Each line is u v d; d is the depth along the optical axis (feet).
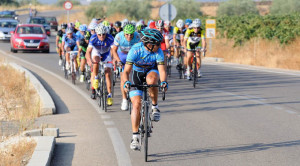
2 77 86.94
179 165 37.86
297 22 151.94
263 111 61.05
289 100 69.31
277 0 268.00
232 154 40.96
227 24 175.01
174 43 95.30
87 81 79.15
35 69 112.16
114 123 54.03
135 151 42.29
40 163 35.73
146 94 39.75
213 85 86.63
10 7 547.49
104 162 38.88
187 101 69.26
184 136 47.80
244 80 93.50
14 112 60.70
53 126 49.26
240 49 147.33
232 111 61.11
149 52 40.57
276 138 46.75
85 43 77.82
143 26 80.33
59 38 104.73
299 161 38.75
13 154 39.86
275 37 145.48
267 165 37.68
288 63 122.01
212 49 155.02
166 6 133.49
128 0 287.89
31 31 161.58
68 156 40.60
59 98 71.41
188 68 88.38
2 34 201.16
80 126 52.42
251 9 280.10
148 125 40.34
